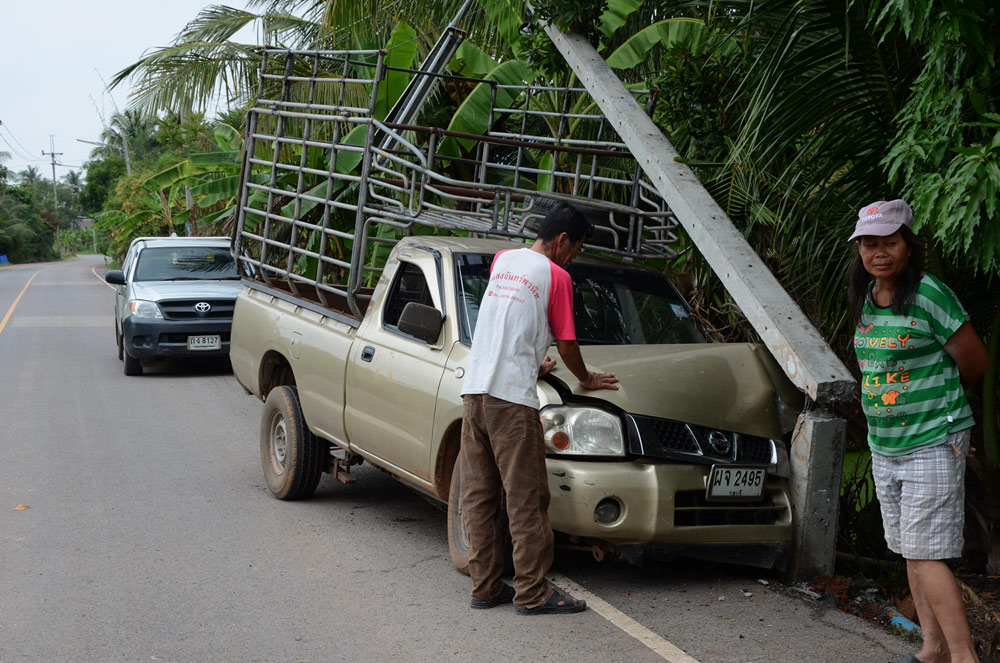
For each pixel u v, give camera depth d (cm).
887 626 454
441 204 837
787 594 490
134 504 676
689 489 466
